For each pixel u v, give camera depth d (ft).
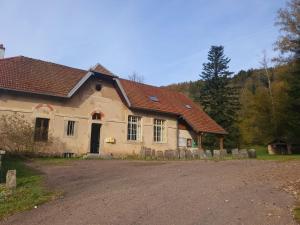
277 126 148.15
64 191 34.53
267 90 154.81
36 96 70.85
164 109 96.37
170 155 78.95
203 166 53.57
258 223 23.31
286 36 123.44
